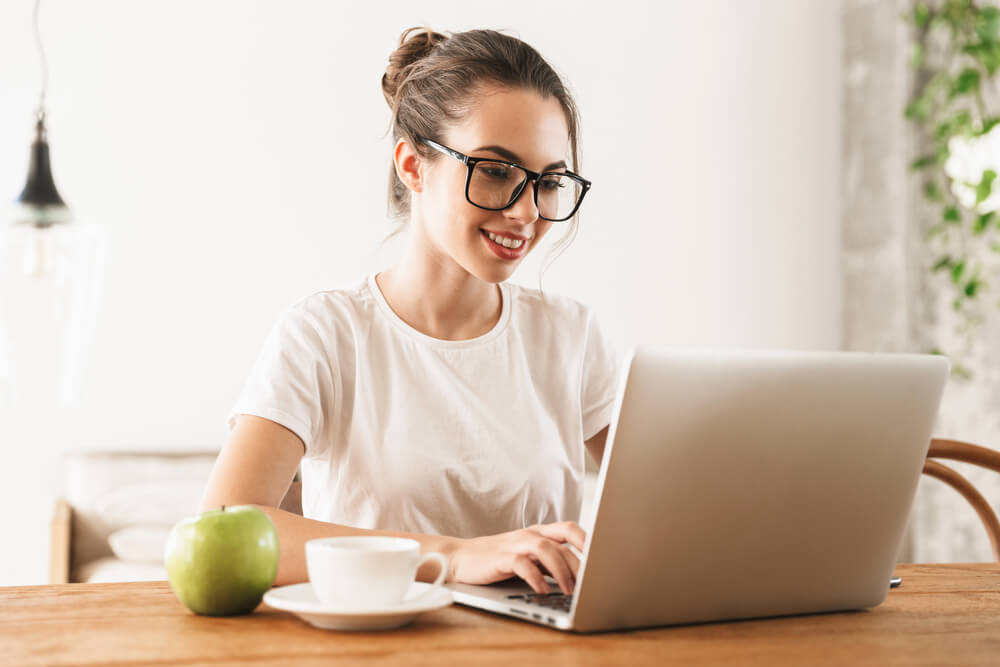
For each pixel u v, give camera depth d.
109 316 3.36
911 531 3.48
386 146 3.61
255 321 3.49
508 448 1.31
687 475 0.76
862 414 0.83
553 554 0.87
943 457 1.44
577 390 1.41
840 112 3.99
